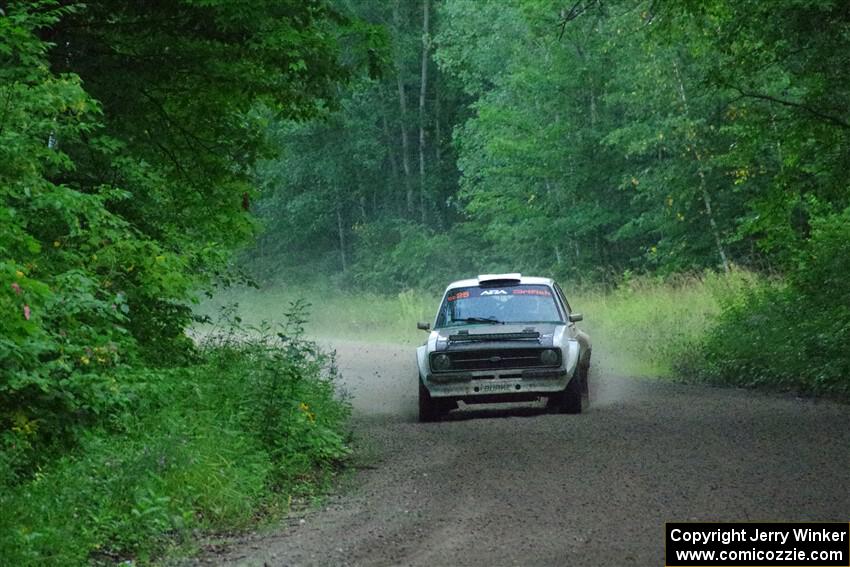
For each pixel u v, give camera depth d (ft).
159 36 105.91
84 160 101.45
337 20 112.57
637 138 263.90
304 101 113.50
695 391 132.98
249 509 66.08
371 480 79.20
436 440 97.76
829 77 139.13
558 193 306.76
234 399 87.10
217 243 112.27
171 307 102.27
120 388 70.18
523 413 122.21
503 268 357.82
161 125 111.24
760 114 146.51
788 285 158.30
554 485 72.79
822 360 128.67
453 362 114.21
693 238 258.16
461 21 350.84
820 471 73.61
